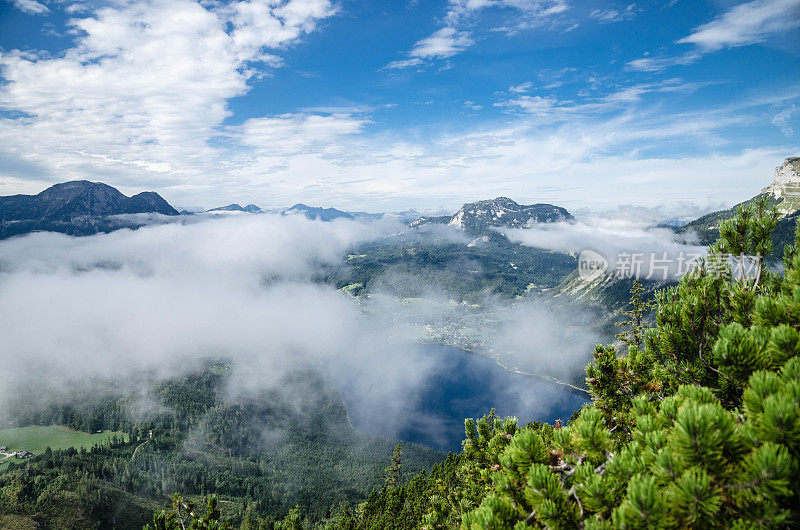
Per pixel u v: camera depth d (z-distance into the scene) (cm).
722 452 296
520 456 417
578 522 336
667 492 304
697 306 598
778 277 596
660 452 321
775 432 285
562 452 420
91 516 13012
